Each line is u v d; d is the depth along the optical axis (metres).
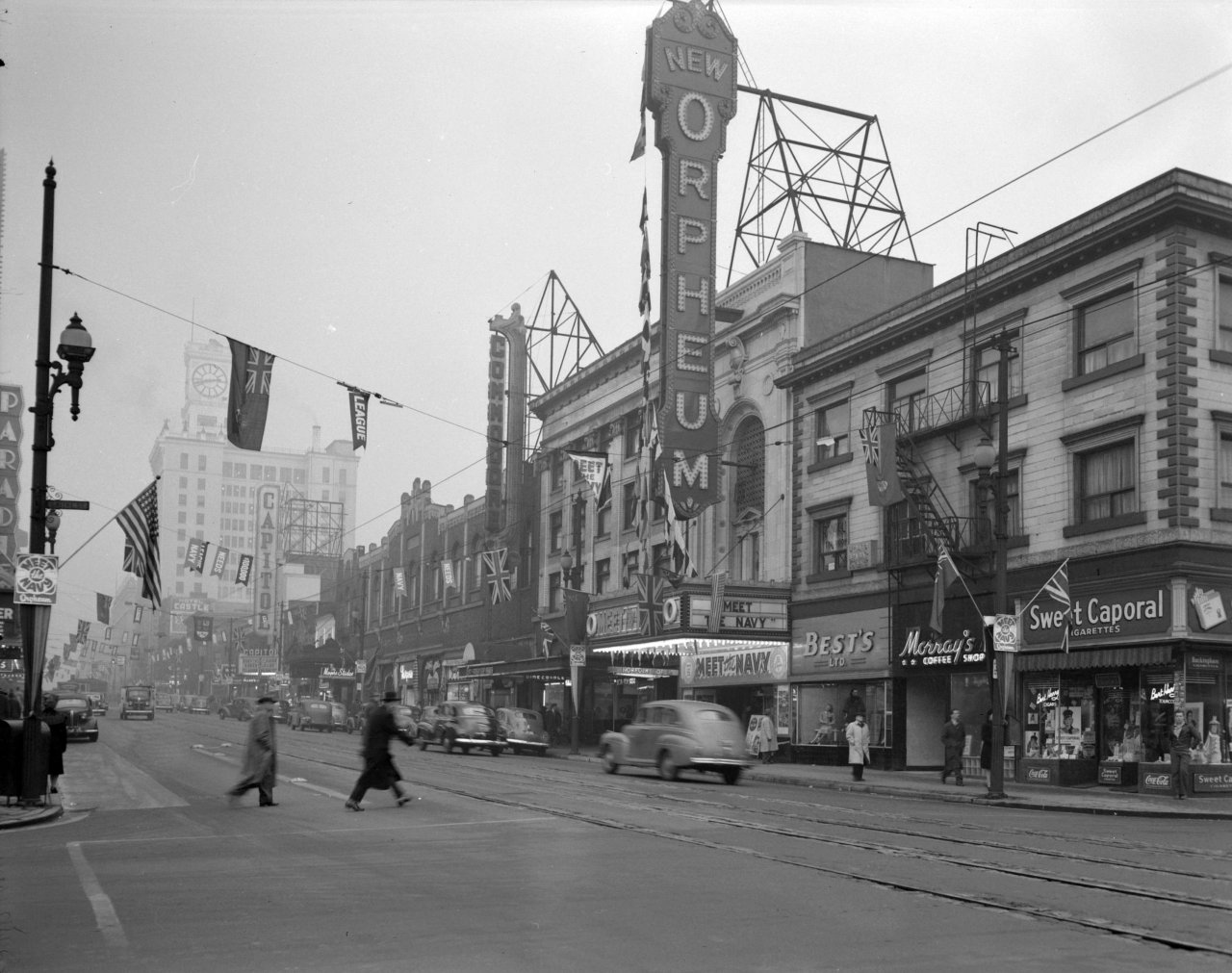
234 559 197.00
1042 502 31.00
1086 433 29.66
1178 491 27.14
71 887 11.23
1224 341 28.42
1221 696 27.22
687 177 42.56
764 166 43.72
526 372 62.28
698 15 43.19
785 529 41.41
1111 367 29.09
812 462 40.56
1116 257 29.39
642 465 46.47
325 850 14.09
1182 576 26.97
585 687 54.62
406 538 84.44
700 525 46.12
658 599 42.31
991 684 26.16
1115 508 29.12
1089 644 28.92
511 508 61.62
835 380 39.47
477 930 9.25
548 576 60.56
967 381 33.38
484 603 67.75
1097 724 29.03
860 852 14.13
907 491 34.66
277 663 106.06
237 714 86.94
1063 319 30.91
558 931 9.23
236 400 23.72
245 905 10.31
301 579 120.44
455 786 24.70
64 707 45.38
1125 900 10.81
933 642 34.03
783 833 16.08
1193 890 11.46
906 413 36.38
